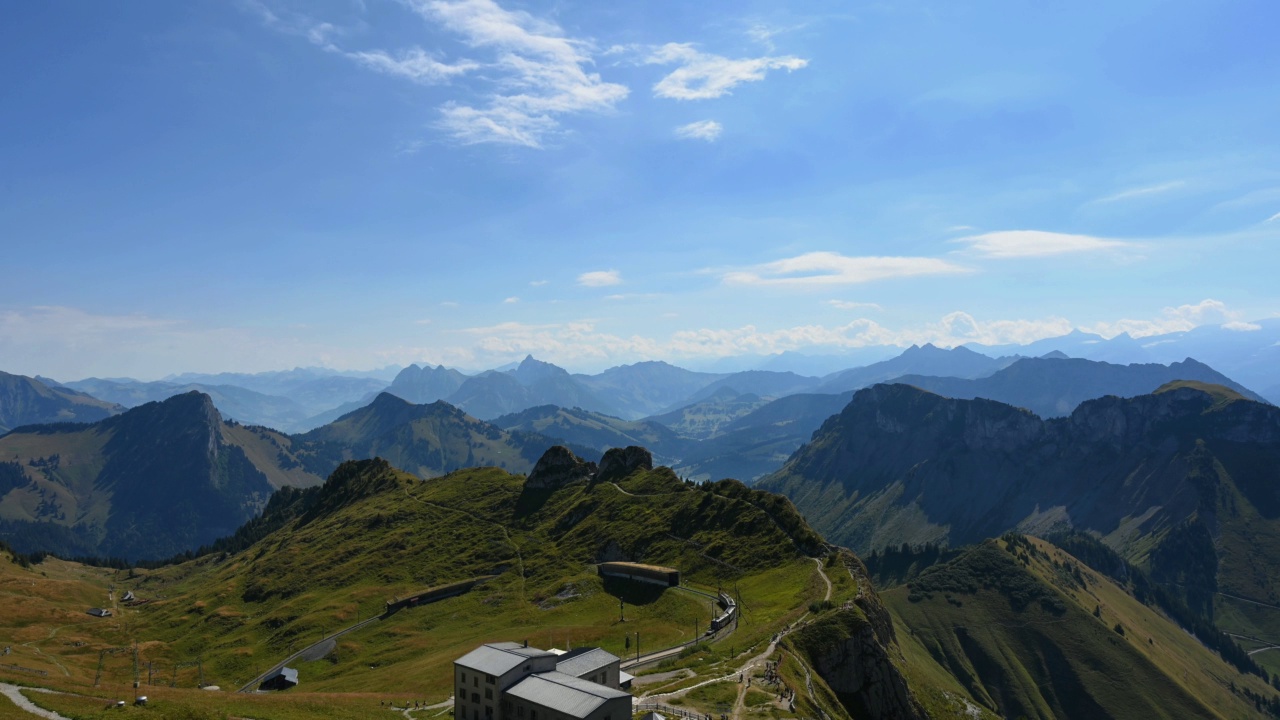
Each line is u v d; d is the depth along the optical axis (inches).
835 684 5511.8
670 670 5123.0
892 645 7362.2
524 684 3927.2
